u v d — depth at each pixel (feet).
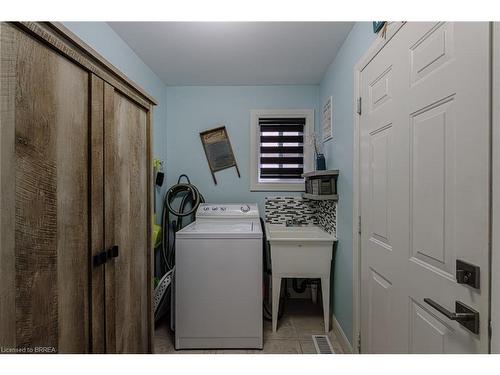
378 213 4.38
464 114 2.46
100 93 3.00
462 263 2.46
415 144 3.28
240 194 9.37
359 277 5.30
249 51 6.91
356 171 5.37
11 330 1.99
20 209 2.06
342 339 6.32
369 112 4.75
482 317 2.25
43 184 2.27
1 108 1.90
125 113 3.60
